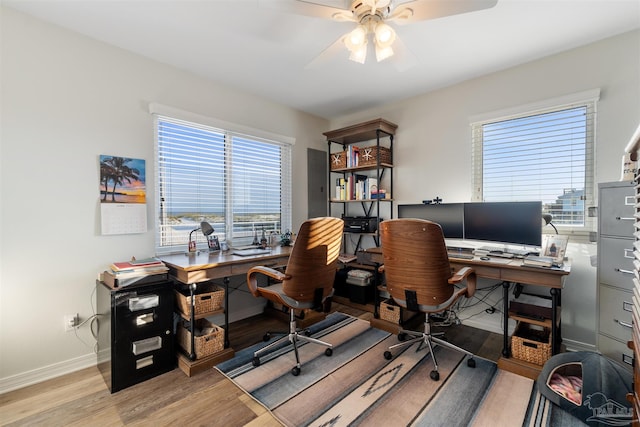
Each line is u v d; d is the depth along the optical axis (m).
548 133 2.35
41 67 1.88
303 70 2.57
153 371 1.89
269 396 1.69
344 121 3.86
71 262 1.99
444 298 1.90
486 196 2.68
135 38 2.09
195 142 2.70
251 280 2.14
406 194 3.23
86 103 2.05
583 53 2.16
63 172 1.96
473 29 1.97
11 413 1.56
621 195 1.64
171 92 2.48
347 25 1.94
